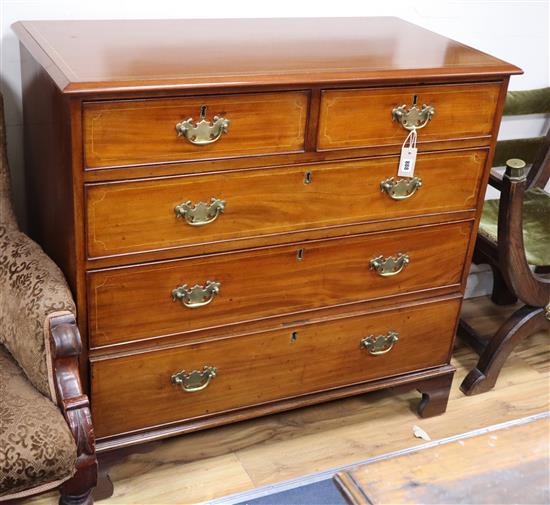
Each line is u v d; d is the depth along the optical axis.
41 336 1.52
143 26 1.96
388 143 1.83
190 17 2.11
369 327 2.06
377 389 2.16
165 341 1.81
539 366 2.56
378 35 2.08
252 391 1.99
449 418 2.29
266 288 1.87
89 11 2.00
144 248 1.69
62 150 1.59
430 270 2.07
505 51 2.59
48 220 1.82
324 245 1.88
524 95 2.56
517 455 1.33
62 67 1.56
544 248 2.31
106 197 1.60
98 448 1.83
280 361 1.98
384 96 1.77
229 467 2.03
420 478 1.26
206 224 1.72
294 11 2.23
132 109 1.54
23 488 1.44
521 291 2.26
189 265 1.75
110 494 1.90
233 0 2.14
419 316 2.12
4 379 1.57
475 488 1.25
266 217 1.78
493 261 2.31
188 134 1.60
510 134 2.72
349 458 2.10
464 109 1.88
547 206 2.51
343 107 1.74
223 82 1.58
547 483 1.28
